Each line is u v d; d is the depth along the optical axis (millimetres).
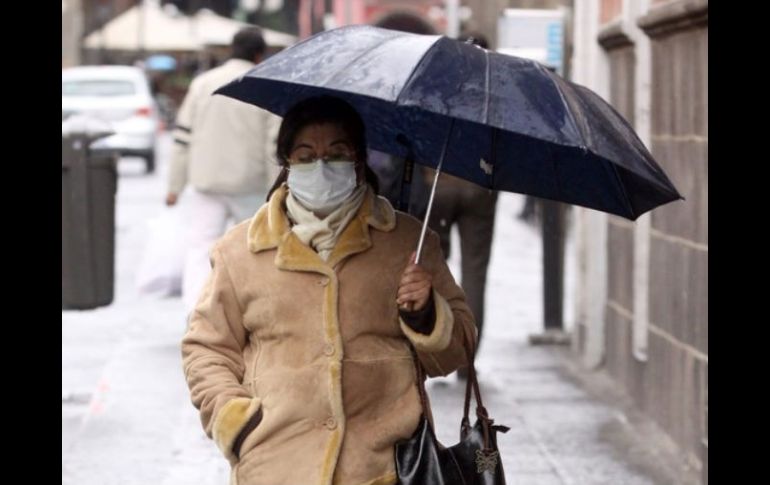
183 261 25859
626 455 19219
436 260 10086
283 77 9289
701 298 17656
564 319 31172
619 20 21969
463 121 10672
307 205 9820
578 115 9211
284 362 9688
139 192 66938
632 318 22156
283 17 198625
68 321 30172
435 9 122000
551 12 30266
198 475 18391
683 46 18641
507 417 21391
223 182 25141
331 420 9562
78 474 18359
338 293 9719
